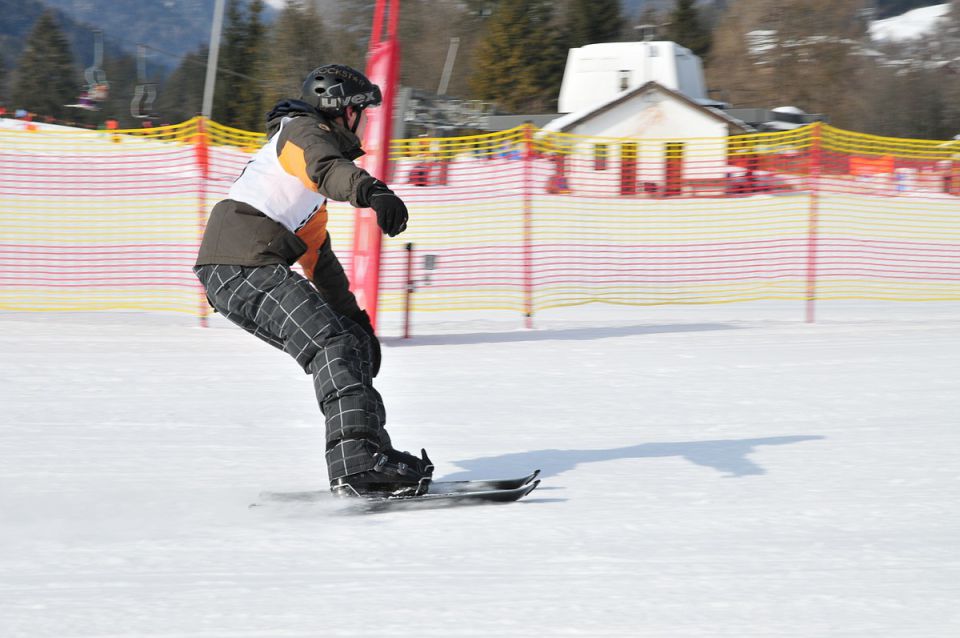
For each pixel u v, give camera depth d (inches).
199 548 242.7
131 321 776.3
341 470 276.4
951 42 4837.6
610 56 3002.0
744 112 3048.7
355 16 4387.3
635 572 221.5
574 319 855.7
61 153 1630.2
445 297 989.2
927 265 1262.3
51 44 5187.0
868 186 1702.8
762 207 1646.2
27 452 359.3
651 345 680.4
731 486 309.3
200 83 4377.5
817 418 427.5
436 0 5226.4
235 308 273.9
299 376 542.0
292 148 258.8
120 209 1288.1
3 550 241.1
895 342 691.4
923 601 202.1
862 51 4746.6
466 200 1492.4
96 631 185.2
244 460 349.4
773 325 808.3
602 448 370.0
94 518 272.2
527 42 4960.6
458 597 204.1
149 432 397.1
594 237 1389.0
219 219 275.7
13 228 1184.2
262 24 4434.1
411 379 534.9
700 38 5369.1
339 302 294.8
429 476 287.0
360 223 714.2
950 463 341.4
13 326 729.6
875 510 280.1
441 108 2691.9
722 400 472.4
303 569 225.0
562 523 265.4
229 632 184.7
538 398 478.0
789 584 213.2
